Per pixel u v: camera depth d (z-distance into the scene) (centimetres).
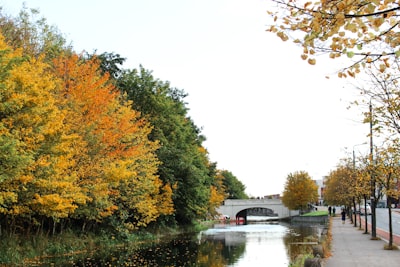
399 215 6981
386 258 1917
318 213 9000
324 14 554
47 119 2014
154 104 4956
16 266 2217
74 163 2467
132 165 3441
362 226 4562
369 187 3281
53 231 2955
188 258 2769
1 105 1747
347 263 1761
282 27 592
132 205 3734
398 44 605
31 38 3067
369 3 540
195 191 5144
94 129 2830
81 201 2525
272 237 4656
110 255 2847
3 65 1734
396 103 1464
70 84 2795
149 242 3975
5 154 1711
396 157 1878
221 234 5247
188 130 5781
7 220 2530
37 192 2236
